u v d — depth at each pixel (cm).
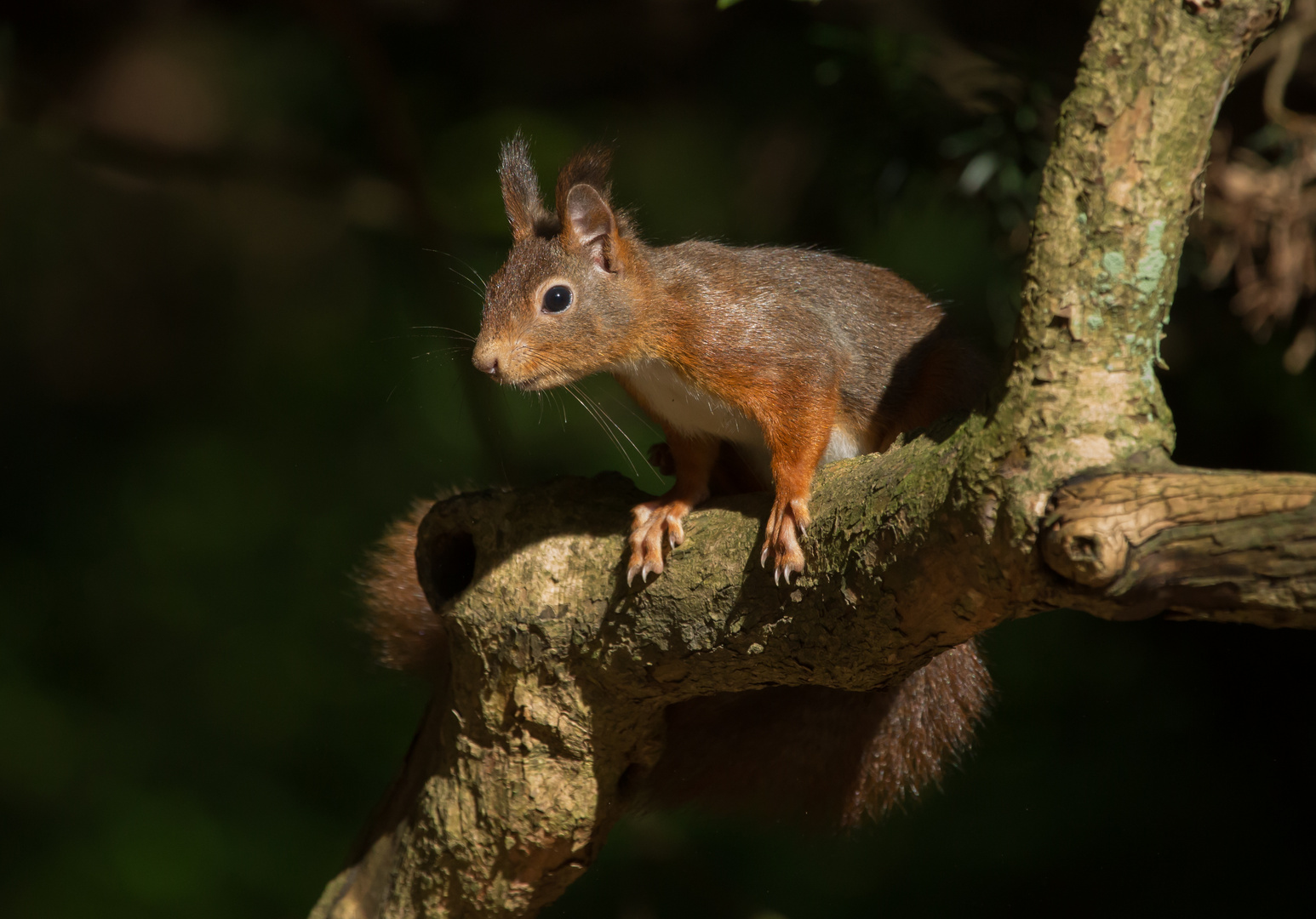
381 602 661
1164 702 1203
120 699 1473
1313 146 874
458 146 1430
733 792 638
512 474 1090
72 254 1900
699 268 621
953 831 1203
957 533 416
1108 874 1121
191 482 1681
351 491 1614
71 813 1348
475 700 573
